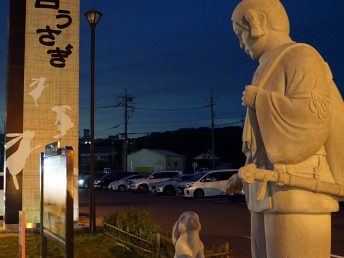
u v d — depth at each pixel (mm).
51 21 13219
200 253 4766
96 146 72438
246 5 2832
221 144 56406
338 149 2631
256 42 2814
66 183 5059
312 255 2520
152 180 35906
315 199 2535
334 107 2641
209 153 55000
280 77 2619
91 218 12039
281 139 2531
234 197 24016
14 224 12789
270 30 2783
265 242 2729
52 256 8867
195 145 60094
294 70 2561
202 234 12523
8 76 12969
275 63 2656
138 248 8531
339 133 2633
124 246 9258
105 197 29172
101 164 70562
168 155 55000
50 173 6242
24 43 13070
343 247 10211
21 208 12875
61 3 13281
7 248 9781
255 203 2715
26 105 12930
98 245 9969
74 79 13344
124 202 24078
